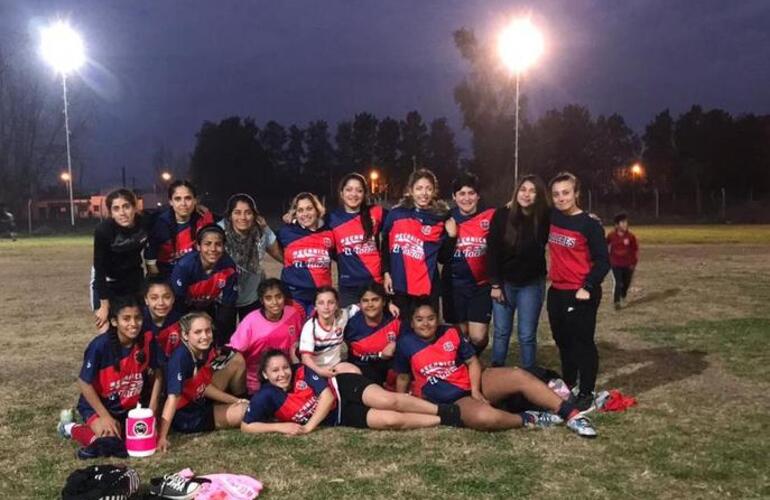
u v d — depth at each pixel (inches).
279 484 182.4
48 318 451.8
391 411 223.9
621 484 179.8
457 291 275.6
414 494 175.3
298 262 265.0
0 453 208.2
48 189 2829.7
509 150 1923.0
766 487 177.5
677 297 505.0
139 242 249.1
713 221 1931.6
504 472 188.1
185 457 203.9
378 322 251.6
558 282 251.6
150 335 223.5
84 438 212.1
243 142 2709.2
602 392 245.6
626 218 457.4
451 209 276.5
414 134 2965.1
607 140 2780.5
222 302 252.2
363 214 268.5
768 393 260.1
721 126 2486.5
